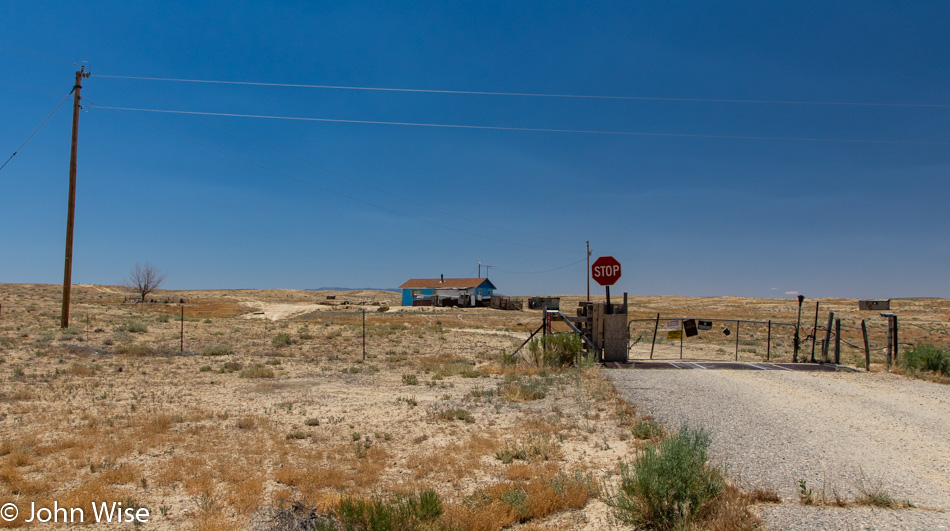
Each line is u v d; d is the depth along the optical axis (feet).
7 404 44.70
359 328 139.54
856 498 22.06
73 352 75.46
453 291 300.61
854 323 216.33
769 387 50.14
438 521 21.61
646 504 21.67
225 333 113.80
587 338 72.90
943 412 39.37
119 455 31.89
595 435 35.88
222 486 27.55
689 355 90.68
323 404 48.73
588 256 239.50
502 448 33.58
